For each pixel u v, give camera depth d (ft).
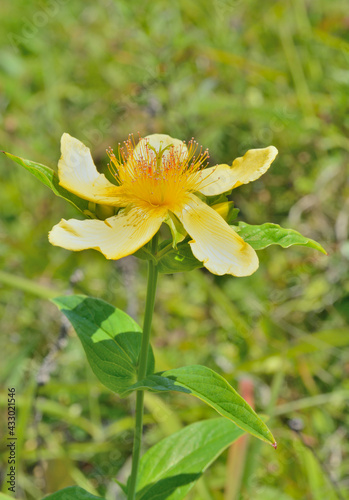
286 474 1.12
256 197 1.49
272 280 1.37
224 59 1.65
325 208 1.49
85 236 0.88
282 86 1.67
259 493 1.10
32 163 0.90
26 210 1.49
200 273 1.30
